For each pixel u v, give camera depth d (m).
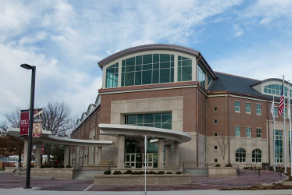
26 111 22.36
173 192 18.92
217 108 50.78
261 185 22.95
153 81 48.09
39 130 22.16
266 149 53.84
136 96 48.56
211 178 33.88
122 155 34.28
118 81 50.44
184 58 46.94
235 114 51.25
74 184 24.92
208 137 50.16
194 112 44.81
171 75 47.19
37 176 33.41
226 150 49.16
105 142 45.66
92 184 24.84
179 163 44.41
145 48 48.88
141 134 34.81
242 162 50.59
